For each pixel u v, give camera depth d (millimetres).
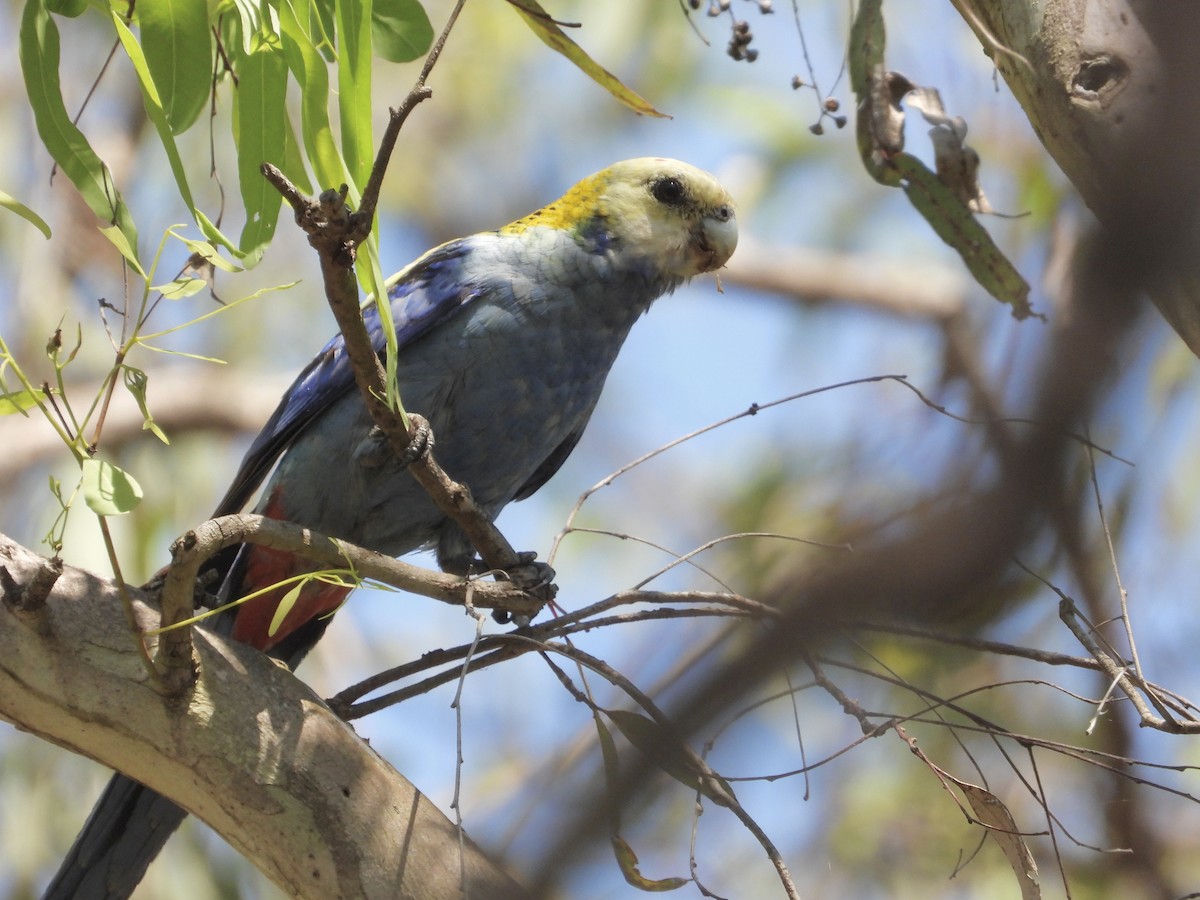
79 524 11109
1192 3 4367
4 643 5000
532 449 7941
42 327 12406
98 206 5152
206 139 12578
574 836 5758
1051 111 4836
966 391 8859
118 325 12875
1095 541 8305
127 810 6152
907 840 10141
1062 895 9547
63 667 5047
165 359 13469
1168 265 4578
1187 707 6074
